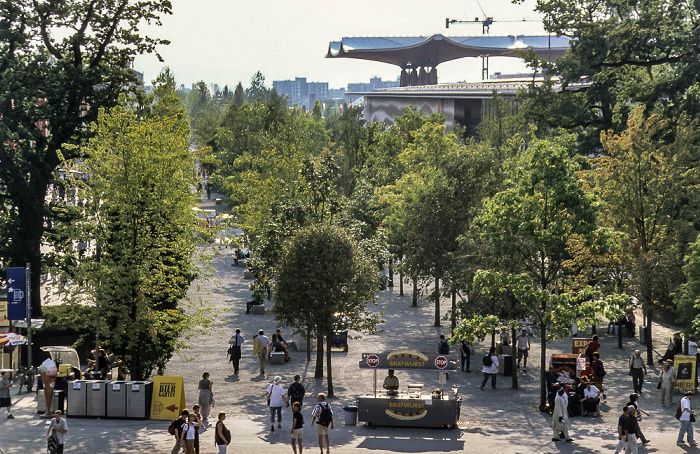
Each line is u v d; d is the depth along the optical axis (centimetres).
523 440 2644
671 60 5875
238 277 7038
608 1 6081
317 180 4206
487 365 3494
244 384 3531
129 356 3294
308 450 2444
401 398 2839
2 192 4581
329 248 3338
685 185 4119
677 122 4869
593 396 3056
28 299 3522
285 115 9731
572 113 6275
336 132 17812
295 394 2731
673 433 2769
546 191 3130
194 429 2166
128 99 3666
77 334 3819
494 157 4756
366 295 3456
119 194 3128
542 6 6112
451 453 2444
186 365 3925
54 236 3419
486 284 3209
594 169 4294
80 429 2723
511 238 3192
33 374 3412
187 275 3391
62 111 4425
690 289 3672
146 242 3103
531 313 3325
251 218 6500
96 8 4525
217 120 16612
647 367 3903
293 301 3391
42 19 4456
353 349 4303
